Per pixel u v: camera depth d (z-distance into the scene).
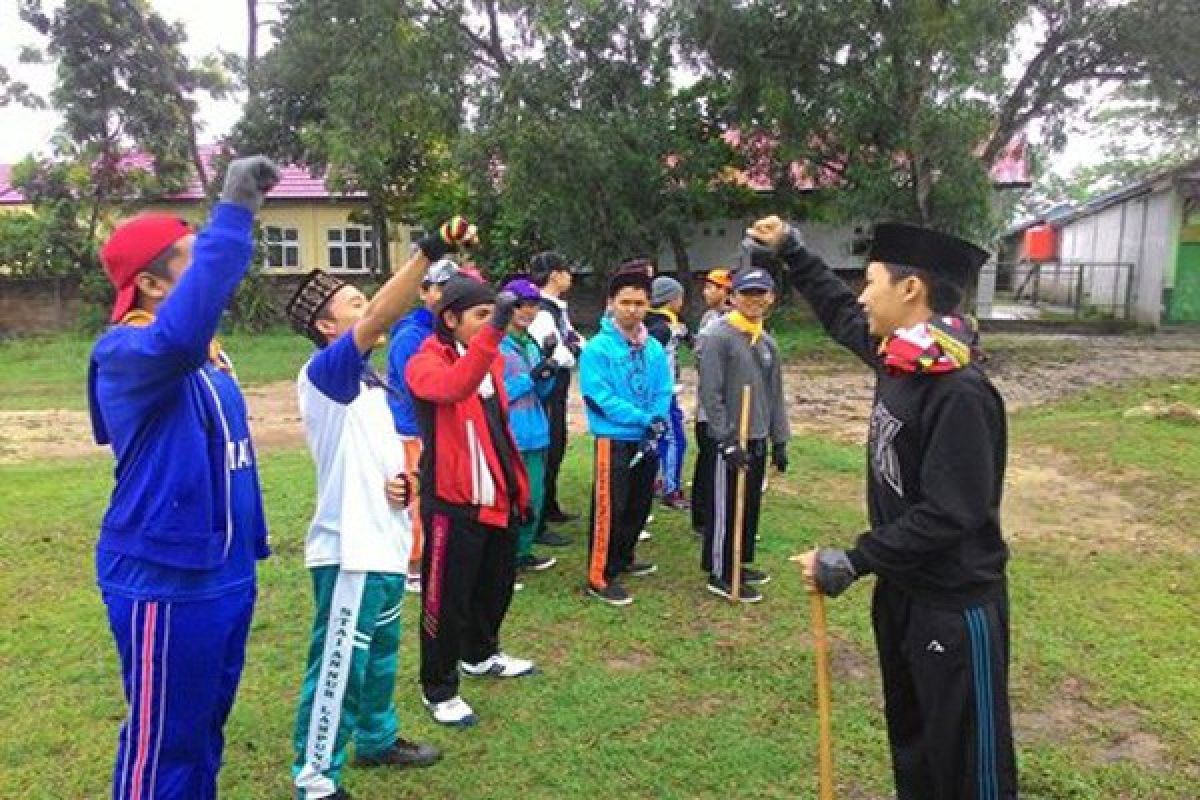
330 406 3.20
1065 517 7.12
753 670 4.43
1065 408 12.32
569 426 10.93
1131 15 17.80
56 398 13.90
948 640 2.66
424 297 4.91
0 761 3.61
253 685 4.24
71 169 24.03
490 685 4.25
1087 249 30.14
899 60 16.97
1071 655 4.60
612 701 4.11
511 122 18.14
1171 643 4.75
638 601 5.31
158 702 2.57
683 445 7.41
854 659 4.57
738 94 18.61
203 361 2.38
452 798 3.40
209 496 2.56
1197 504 7.35
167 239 2.53
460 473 3.72
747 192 21.20
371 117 18.94
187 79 24.11
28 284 23.53
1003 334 22.53
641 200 20.08
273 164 2.32
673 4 17.98
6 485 7.96
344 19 19.06
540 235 21.62
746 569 5.56
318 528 3.24
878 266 2.74
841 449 9.47
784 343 19.80
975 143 16.92
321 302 3.27
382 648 3.47
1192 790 3.50
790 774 3.57
